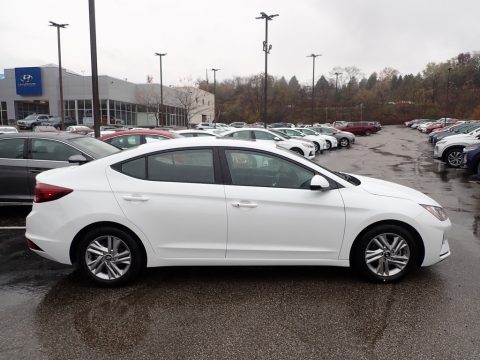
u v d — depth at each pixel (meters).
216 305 3.69
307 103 98.75
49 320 3.43
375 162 17.92
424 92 105.19
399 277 4.14
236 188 4.02
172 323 3.37
